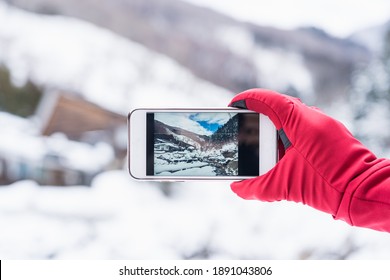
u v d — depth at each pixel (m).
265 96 0.80
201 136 0.82
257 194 0.79
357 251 1.11
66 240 1.13
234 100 0.82
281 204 1.13
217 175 0.82
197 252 1.12
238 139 0.82
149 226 1.13
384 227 0.72
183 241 1.13
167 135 0.82
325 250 1.12
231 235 1.13
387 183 0.71
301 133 0.77
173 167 0.82
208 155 0.82
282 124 0.79
